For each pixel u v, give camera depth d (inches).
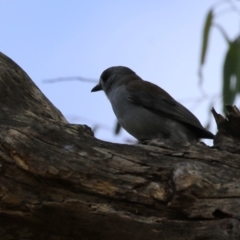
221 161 348.8
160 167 341.7
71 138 346.3
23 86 394.6
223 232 317.1
